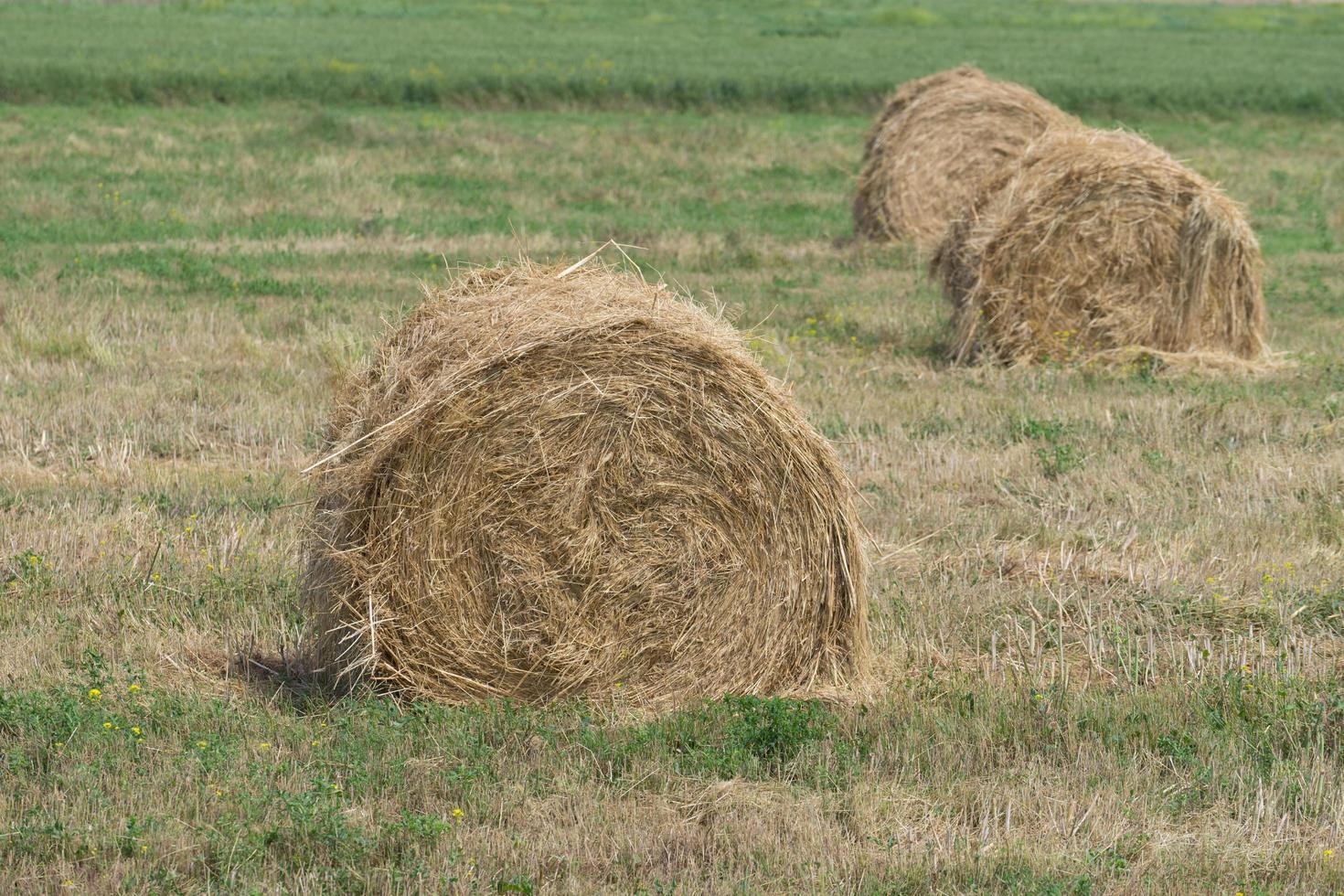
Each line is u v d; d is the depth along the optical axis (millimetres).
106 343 40062
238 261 52156
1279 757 19031
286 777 18109
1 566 24891
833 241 60312
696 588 21344
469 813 17391
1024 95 60062
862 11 196000
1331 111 103875
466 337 21078
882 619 23594
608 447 20984
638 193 69000
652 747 19109
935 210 59844
